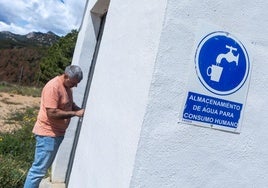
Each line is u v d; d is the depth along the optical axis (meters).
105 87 3.86
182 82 2.74
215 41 2.84
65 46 34.69
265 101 3.05
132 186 2.65
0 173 6.24
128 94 3.04
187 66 2.75
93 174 3.67
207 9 2.81
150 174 2.68
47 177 6.73
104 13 6.30
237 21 2.92
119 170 2.89
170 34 2.71
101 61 4.29
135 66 3.01
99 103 4.03
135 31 3.17
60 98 5.21
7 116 14.48
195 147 2.80
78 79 5.23
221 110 2.88
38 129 5.32
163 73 2.70
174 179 2.75
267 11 3.04
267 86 3.05
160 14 2.74
